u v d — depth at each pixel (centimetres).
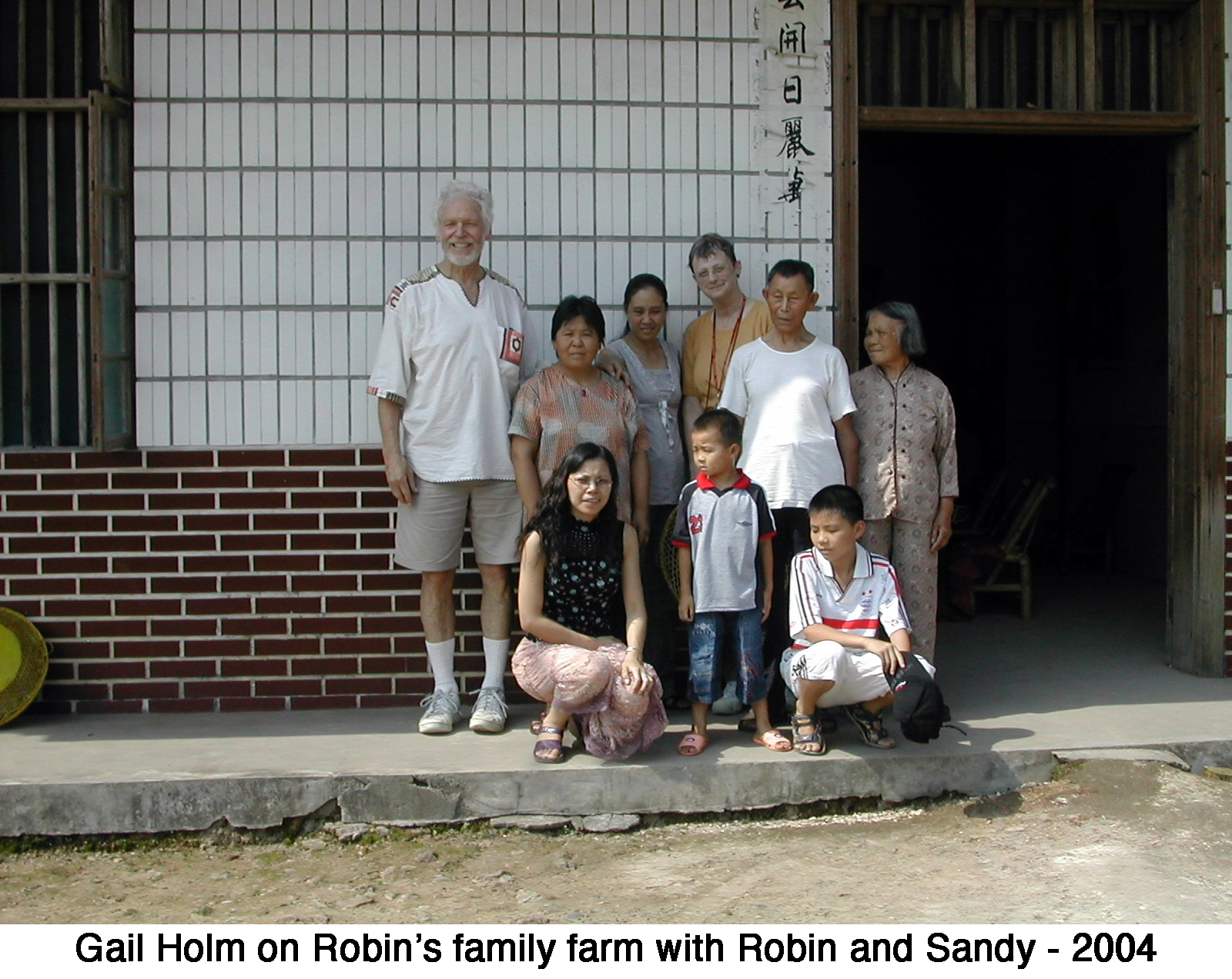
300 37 457
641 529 432
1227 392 491
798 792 390
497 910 324
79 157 450
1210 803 381
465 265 418
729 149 473
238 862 364
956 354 971
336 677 461
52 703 453
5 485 450
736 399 437
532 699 468
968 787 398
